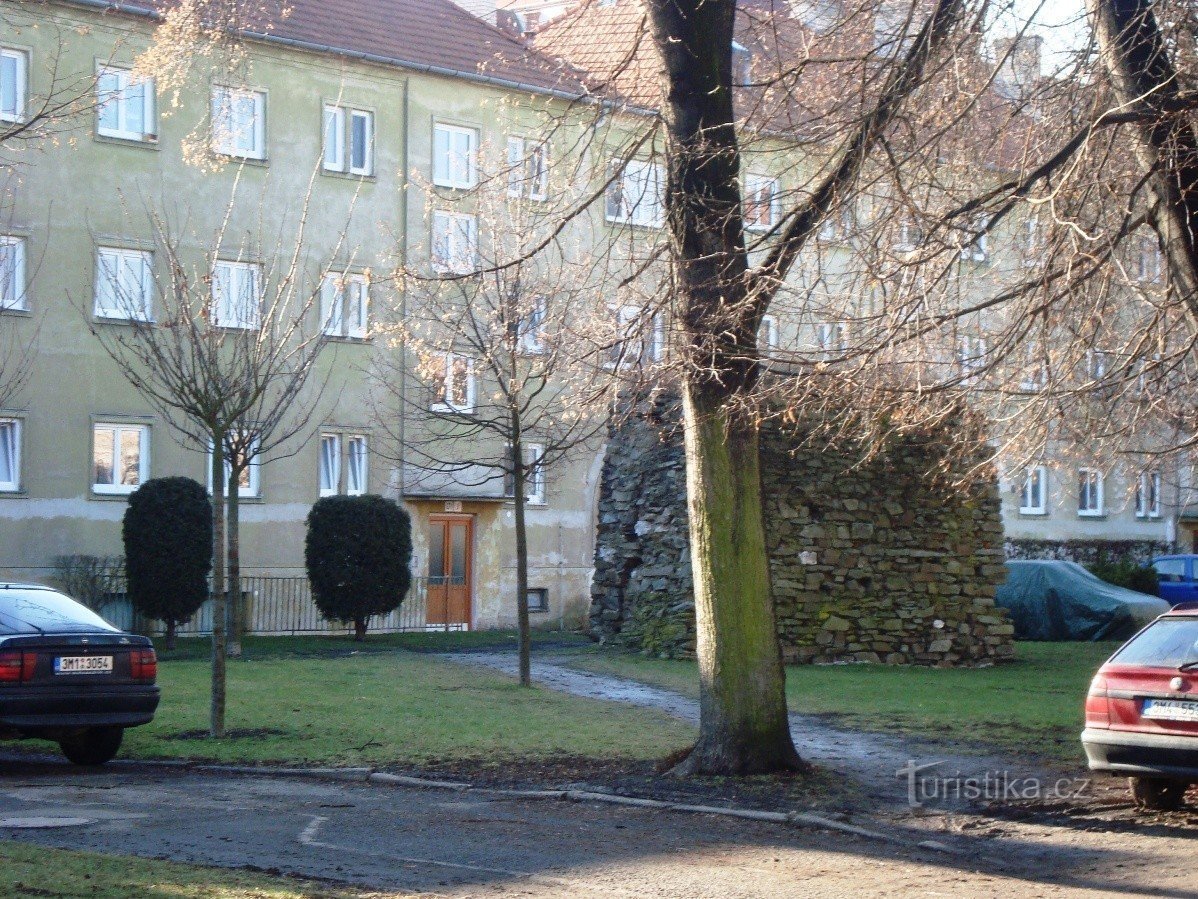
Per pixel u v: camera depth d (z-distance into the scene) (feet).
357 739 48.06
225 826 32.73
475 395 104.63
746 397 38.32
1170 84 37.29
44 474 94.63
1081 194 39.60
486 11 135.44
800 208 38.22
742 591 40.16
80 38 93.25
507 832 32.68
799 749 46.65
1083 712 56.18
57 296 94.79
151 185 98.27
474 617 114.01
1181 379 40.16
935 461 79.77
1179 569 122.31
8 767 44.16
